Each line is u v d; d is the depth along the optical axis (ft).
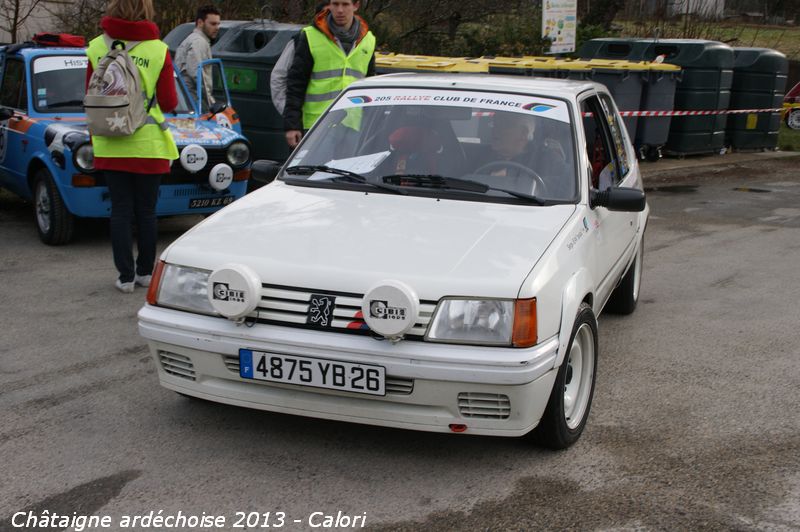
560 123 15.85
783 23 119.75
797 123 70.44
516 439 13.62
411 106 16.56
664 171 47.50
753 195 40.88
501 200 14.70
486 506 11.60
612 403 15.44
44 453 12.91
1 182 28.86
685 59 50.14
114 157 20.18
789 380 16.83
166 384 13.16
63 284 21.95
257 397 12.34
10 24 44.86
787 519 11.42
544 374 11.85
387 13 57.93
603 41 53.26
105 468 12.48
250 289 11.91
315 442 13.39
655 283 24.57
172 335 12.62
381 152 16.02
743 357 18.17
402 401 11.75
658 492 12.09
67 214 25.20
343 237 13.08
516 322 11.62
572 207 14.61
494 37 58.39
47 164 24.72
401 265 12.16
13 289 21.42
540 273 12.17
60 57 27.78
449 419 11.81
